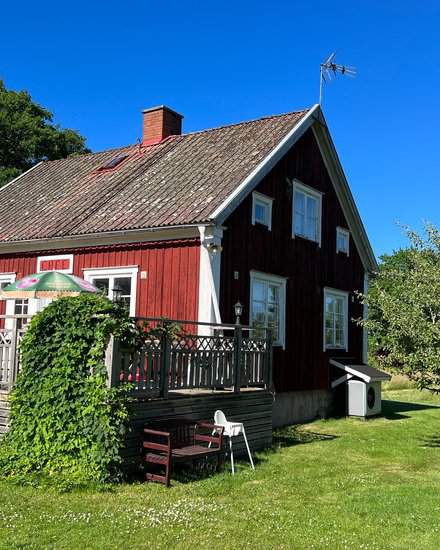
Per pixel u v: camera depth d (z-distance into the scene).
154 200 13.93
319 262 17.19
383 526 6.52
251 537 5.96
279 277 14.97
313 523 6.53
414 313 11.41
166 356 8.97
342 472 9.53
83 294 8.55
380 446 12.19
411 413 18.73
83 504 6.92
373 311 13.06
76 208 15.33
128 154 18.11
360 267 19.91
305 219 16.59
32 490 7.50
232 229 13.11
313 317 16.70
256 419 11.20
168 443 8.06
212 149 16.02
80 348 8.16
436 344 11.24
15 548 5.38
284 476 9.05
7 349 9.41
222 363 10.28
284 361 15.12
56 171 19.55
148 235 12.94
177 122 18.78
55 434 8.16
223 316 12.59
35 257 15.16
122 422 7.96
